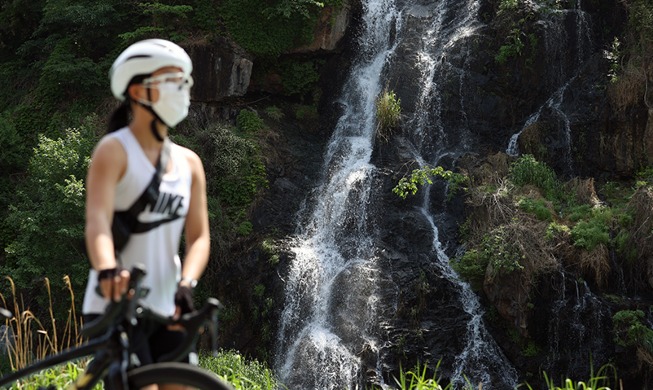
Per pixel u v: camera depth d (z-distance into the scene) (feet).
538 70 67.21
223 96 69.46
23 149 68.80
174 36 69.97
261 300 58.39
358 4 75.05
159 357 10.53
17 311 19.81
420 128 67.77
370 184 63.98
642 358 50.39
